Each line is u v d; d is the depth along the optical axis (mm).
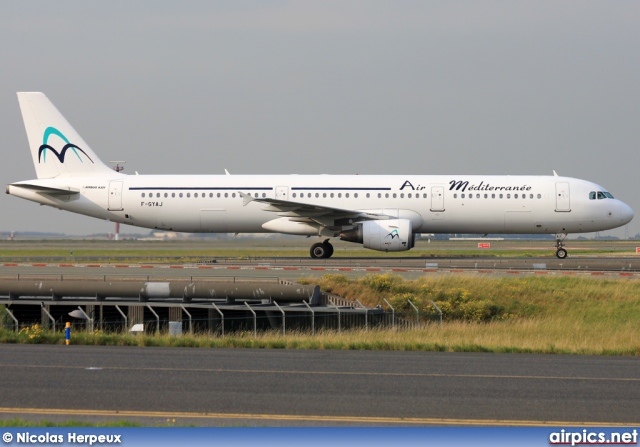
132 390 63625
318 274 166000
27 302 139125
